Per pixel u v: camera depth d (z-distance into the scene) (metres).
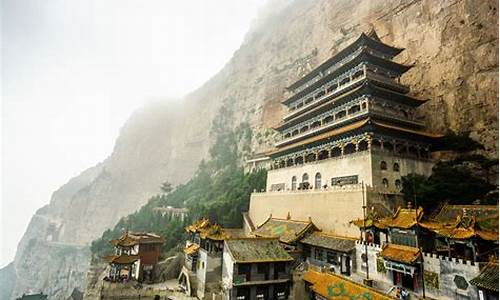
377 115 46.75
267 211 58.41
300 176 55.97
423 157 49.25
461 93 56.00
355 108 52.12
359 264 32.84
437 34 63.66
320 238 38.62
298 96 67.94
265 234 46.28
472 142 50.34
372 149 42.91
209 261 36.47
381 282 29.45
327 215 43.50
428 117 59.56
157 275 51.06
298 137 60.12
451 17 62.31
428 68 63.16
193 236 46.72
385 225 30.77
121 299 42.19
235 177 100.69
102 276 57.72
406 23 72.44
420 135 47.03
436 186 40.53
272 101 113.00
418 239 27.20
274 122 107.31
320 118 58.47
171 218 92.81
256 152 107.69
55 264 142.88
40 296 61.00
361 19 87.94
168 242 66.94
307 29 114.56
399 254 27.62
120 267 49.41
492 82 52.44
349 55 57.34
